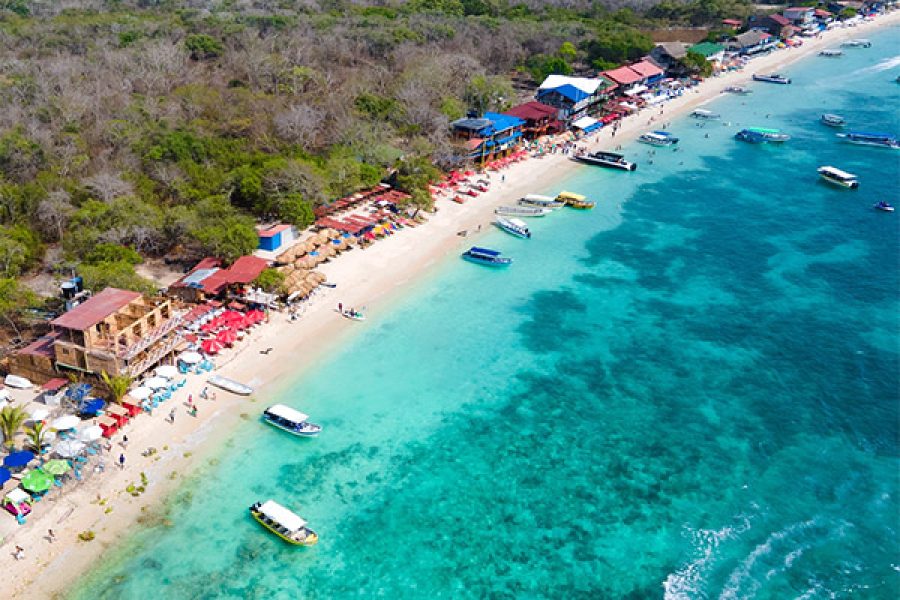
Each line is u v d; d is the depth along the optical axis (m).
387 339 72.06
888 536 50.59
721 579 47.00
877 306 81.00
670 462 57.38
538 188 113.62
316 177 93.06
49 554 45.59
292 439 57.62
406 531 49.88
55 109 106.06
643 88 163.25
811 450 58.84
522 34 178.75
